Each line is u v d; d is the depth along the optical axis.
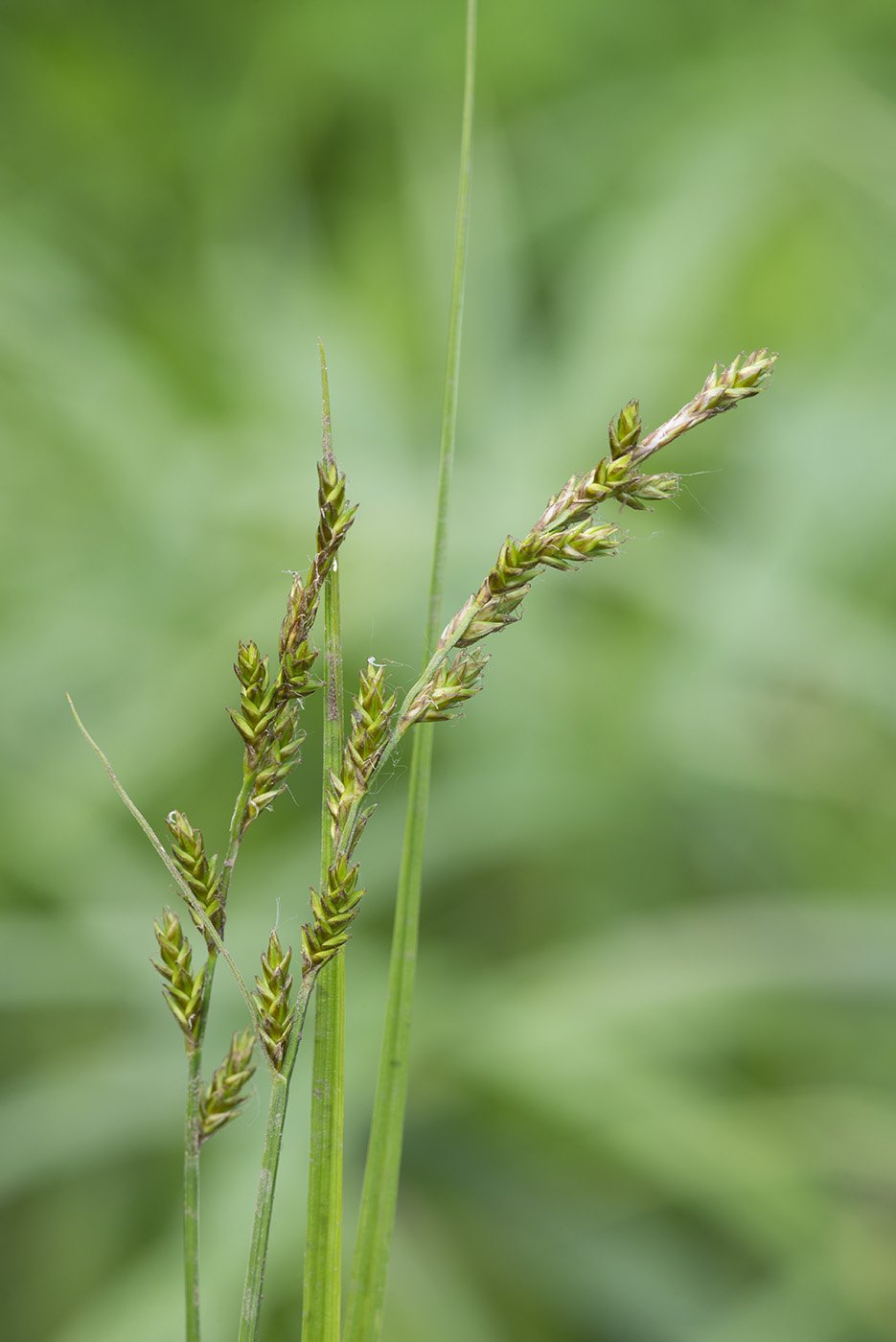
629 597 0.99
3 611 0.95
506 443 1.02
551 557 0.40
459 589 0.93
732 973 0.77
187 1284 0.40
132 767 0.90
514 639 0.96
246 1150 0.74
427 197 1.18
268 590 0.96
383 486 0.98
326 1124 0.41
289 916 0.84
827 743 0.93
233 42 1.36
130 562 0.98
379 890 0.89
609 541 0.40
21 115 1.31
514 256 1.19
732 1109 0.77
